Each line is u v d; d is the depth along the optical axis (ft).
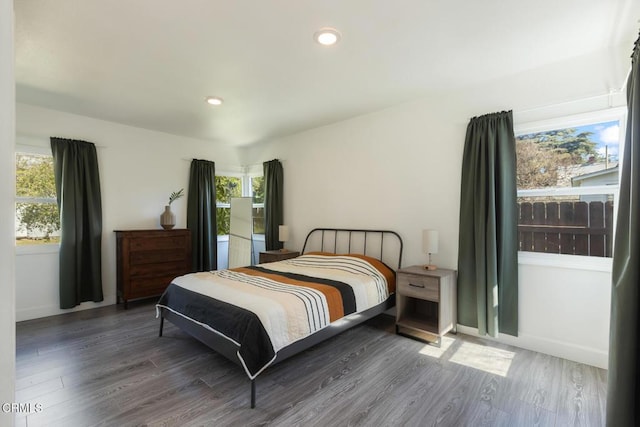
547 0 5.93
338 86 9.99
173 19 6.38
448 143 10.58
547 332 8.66
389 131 12.11
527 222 9.18
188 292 8.93
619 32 7.07
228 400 6.57
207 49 7.61
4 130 2.04
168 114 12.71
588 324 8.09
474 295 9.75
